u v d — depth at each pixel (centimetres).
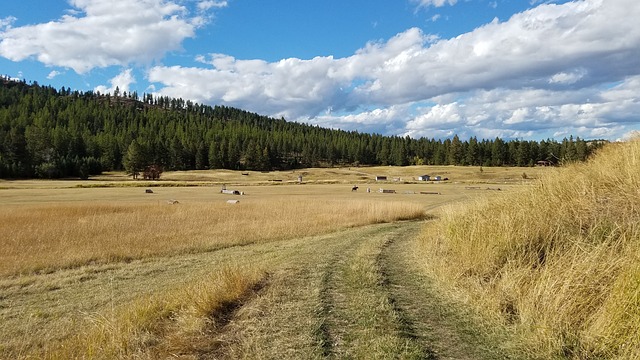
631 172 714
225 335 486
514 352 401
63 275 1140
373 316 510
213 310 566
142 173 10556
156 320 573
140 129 15325
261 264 909
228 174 10906
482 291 554
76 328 682
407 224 1802
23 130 13088
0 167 9062
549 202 737
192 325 513
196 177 10144
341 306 559
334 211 2406
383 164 15725
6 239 1572
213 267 1092
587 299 441
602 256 487
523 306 479
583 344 397
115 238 1636
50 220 2033
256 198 4347
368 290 623
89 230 1781
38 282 1062
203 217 2219
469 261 668
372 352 410
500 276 601
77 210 2444
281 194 5259
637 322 375
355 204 2661
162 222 2055
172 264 1241
